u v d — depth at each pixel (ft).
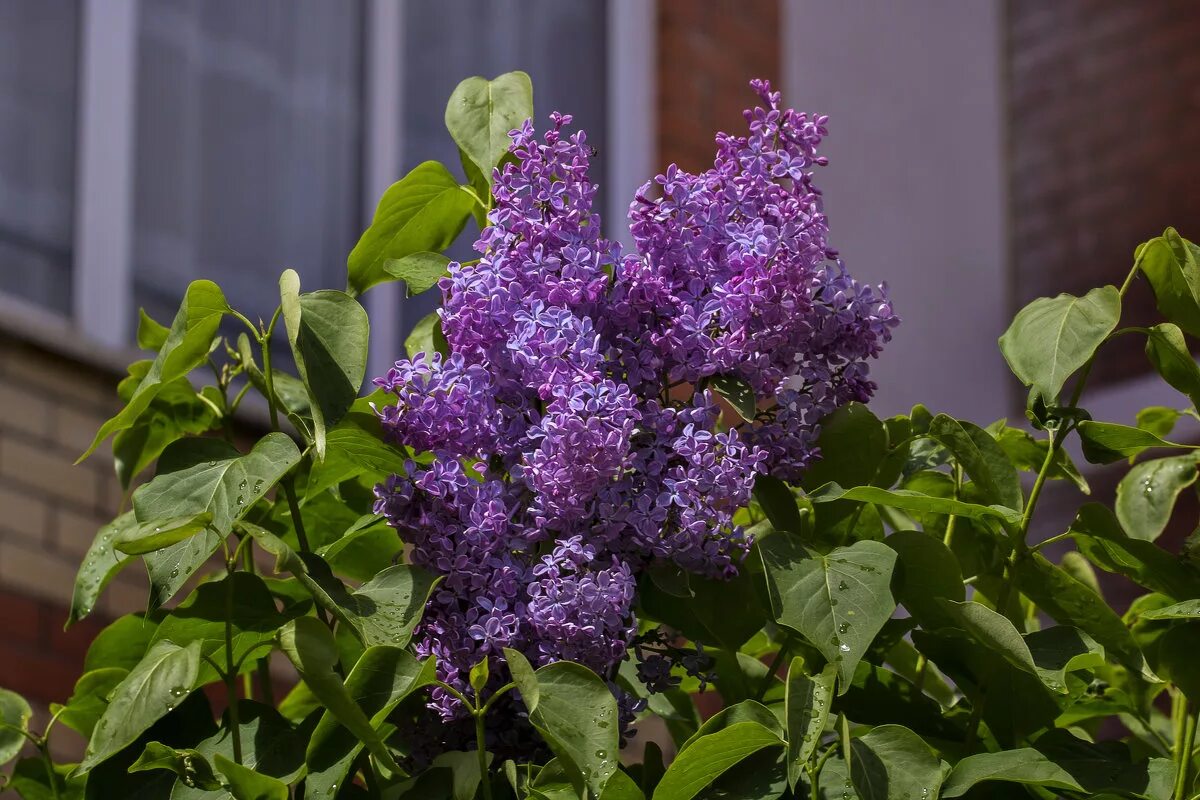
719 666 5.22
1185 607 4.76
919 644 4.95
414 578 4.60
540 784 4.51
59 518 10.69
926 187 16.14
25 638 10.26
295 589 5.16
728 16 14.62
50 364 10.92
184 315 4.84
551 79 13.71
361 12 12.94
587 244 4.71
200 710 4.83
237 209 12.15
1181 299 4.92
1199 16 15.52
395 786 4.66
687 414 4.65
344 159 12.66
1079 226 15.65
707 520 4.59
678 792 4.53
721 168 4.83
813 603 4.56
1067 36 16.15
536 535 4.57
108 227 11.55
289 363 11.96
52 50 11.59
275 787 4.49
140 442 5.41
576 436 4.46
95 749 4.47
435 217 5.31
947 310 15.83
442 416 4.62
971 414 15.49
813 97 16.34
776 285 4.67
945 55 16.44
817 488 4.81
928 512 5.18
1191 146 15.28
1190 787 4.83
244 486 4.63
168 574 4.54
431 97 13.15
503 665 4.59
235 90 12.32
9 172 11.26
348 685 4.48
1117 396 14.14
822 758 4.58
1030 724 4.88
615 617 4.52
